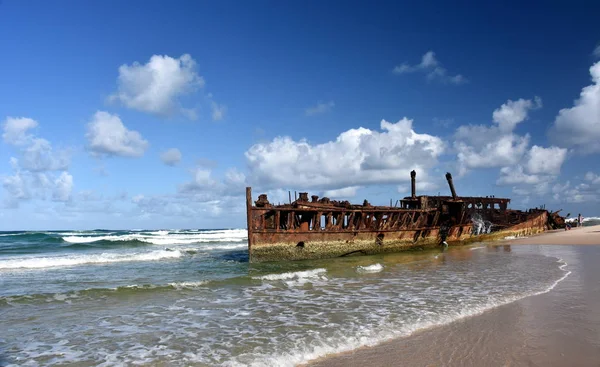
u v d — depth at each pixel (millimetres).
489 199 40031
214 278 16562
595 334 7914
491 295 11867
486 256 23531
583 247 28438
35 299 12102
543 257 22344
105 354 7426
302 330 8664
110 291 13195
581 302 10727
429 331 8352
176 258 26703
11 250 35438
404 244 27578
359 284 14344
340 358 6926
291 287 13922
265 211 21609
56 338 8430
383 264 20203
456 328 8508
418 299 11562
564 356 6703
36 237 55156
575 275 15477
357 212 25203
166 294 12867
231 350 7488
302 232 22344
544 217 50125
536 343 7395
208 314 10289
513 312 9734
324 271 17422
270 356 7109
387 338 7965
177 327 9141
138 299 12156
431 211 30359
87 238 51906
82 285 15273
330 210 23297
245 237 59344
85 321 9734
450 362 6559
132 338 8359
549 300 10984
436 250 28703
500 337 7797
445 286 13633
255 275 16469
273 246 21516
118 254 30125
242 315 10125
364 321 9281
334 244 23547
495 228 41469
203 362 6910
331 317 9734
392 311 10172
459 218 32500
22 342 8188
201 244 43906
